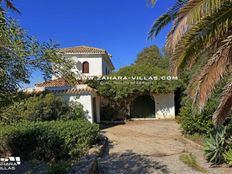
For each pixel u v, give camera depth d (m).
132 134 19.78
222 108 8.07
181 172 10.18
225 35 8.02
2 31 4.74
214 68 7.22
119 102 28.34
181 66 8.11
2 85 5.35
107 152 14.12
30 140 13.42
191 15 6.60
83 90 22.17
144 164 11.48
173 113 28.84
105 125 25.22
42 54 5.48
